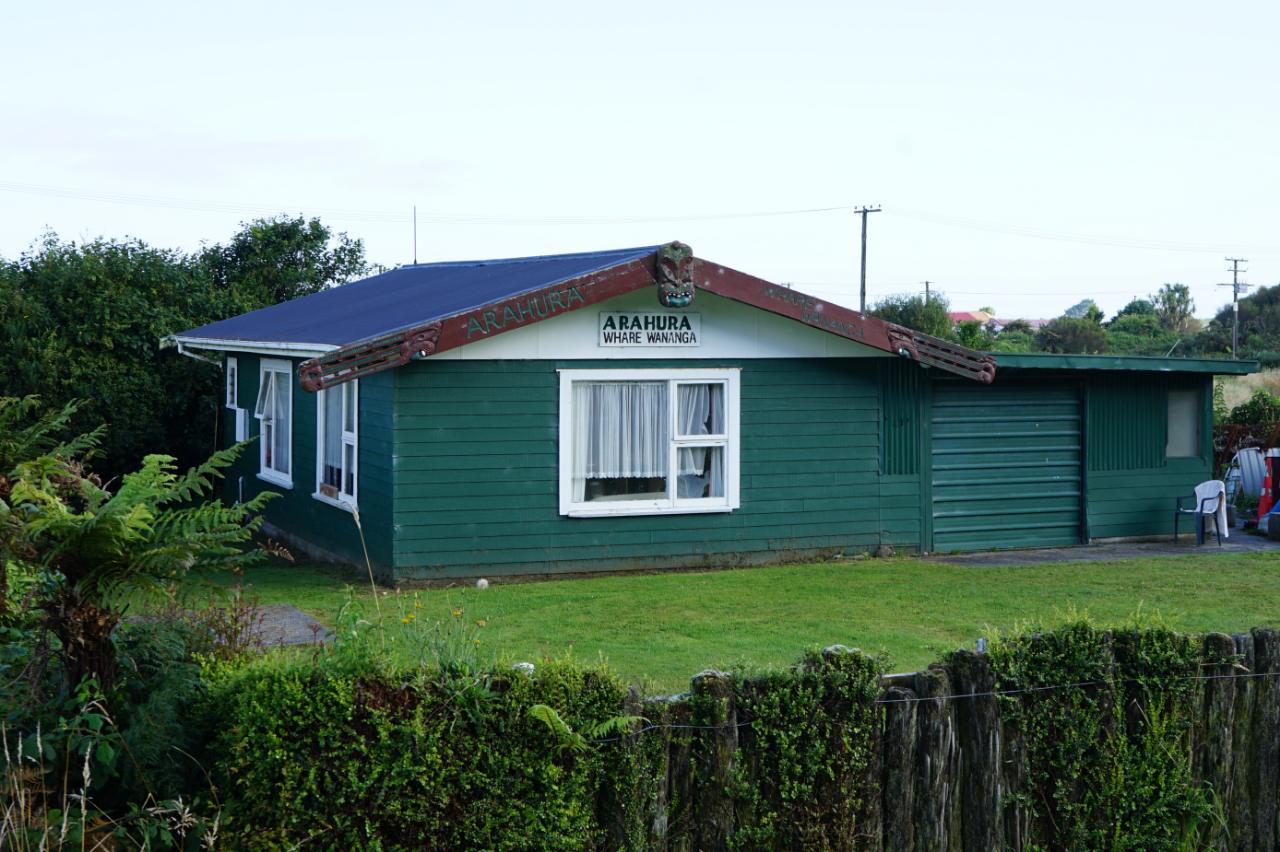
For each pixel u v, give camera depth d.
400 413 14.66
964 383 17.67
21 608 6.87
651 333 15.67
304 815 6.05
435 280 21.80
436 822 6.16
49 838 6.00
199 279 26.61
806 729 6.70
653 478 15.87
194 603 6.99
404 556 14.72
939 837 6.88
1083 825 7.24
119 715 6.64
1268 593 14.20
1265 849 7.64
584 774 6.34
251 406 21.09
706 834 6.57
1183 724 7.48
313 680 6.23
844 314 16.05
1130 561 16.70
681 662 10.70
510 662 6.64
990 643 7.27
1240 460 21.98
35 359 23.03
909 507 17.31
